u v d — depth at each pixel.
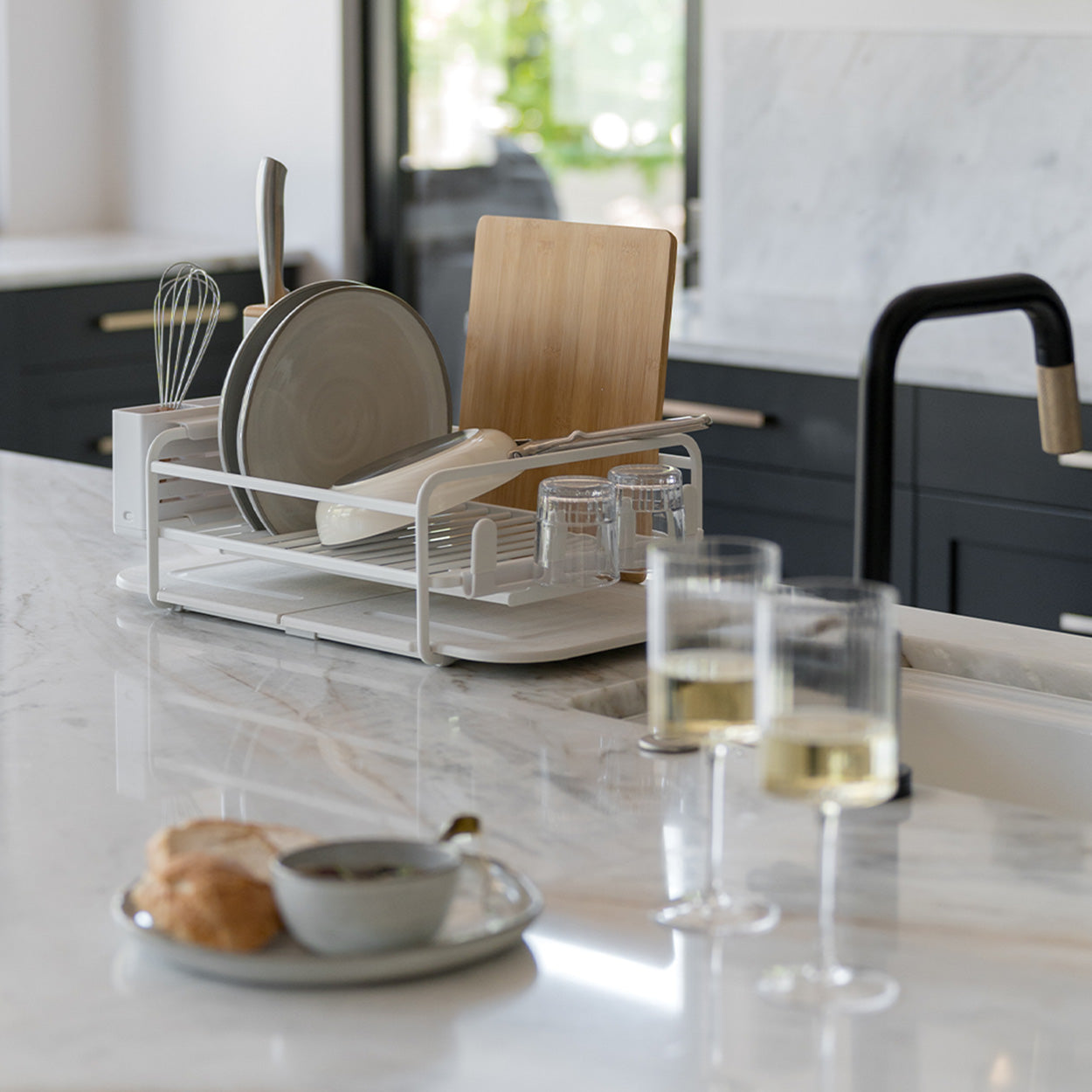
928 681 1.33
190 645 1.32
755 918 0.81
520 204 3.95
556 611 1.36
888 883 0.86
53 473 2.01
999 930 0.80
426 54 4.02
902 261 3.16
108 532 1.71
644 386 1.58
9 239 4.25
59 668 1.25
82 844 0.91
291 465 1.40
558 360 1.64
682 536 1.32
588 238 1.61
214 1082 0.66
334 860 0.76
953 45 3.01
